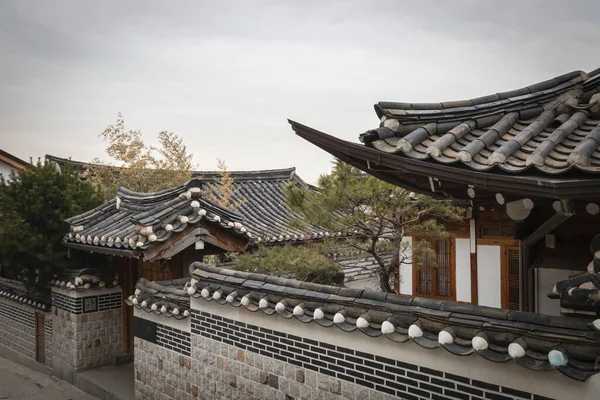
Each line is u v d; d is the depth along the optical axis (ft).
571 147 12.32
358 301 16.51
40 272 33.99
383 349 16.02
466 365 13.94
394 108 13.84
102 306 34.06
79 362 32.94
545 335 12.01
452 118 14.26
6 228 31.37
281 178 63.62
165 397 25.31
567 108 14.75
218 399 22.21
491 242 30.83
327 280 30.71
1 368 38.70
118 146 54.65
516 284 29.71
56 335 35.27
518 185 11.25
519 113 14.78
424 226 26.21
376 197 23.81
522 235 16.61
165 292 25.45
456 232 32.68
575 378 11.21
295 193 26.05
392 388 15.79
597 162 10.82
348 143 13.55
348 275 41.06
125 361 34.53
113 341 34.53
